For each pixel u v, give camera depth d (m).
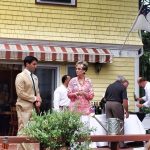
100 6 16.55
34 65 10.18
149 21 15.58
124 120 12.30
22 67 15.27
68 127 6.07
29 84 10.02
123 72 16.58
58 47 15.75
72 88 10.13
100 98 16.14
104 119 11.91
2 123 15.30
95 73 16.16
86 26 16.33
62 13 16.09
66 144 6.13
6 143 6.42
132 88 16.67
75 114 6.18
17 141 6.51
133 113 14.80
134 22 15.61
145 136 7.69
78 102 10.02
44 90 15.66
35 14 15.77
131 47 16.69
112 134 7.72
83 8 16.36
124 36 16.73
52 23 15.95
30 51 14.71
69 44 15.97
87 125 6.95
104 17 16.58
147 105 13.98
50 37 15.82
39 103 10.10
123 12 16.81
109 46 16.42
